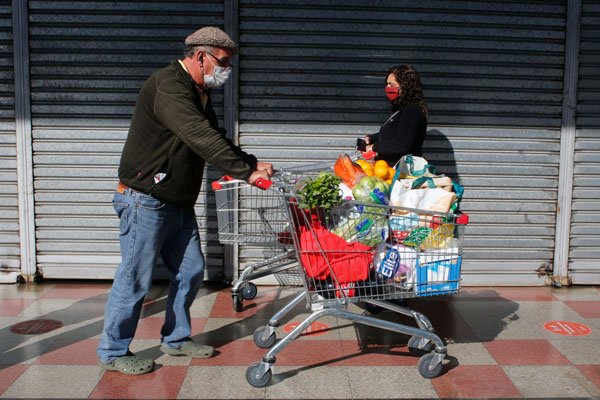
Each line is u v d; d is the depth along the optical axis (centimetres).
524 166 571
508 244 578
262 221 466
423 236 386
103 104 557
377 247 381
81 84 553
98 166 566
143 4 542
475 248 579
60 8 542
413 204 390
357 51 551
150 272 382
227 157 350
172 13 544
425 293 387
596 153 571
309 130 559
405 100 478
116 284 380
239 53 548
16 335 449
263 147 562
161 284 579
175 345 412
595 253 582
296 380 380
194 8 543
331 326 475
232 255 570
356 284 384
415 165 421
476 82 557
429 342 411
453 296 557
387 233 380
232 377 384
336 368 398
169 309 411
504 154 569
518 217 577
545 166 572
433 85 557
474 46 552
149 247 376
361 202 365
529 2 550
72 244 576
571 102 561
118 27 546
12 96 555
